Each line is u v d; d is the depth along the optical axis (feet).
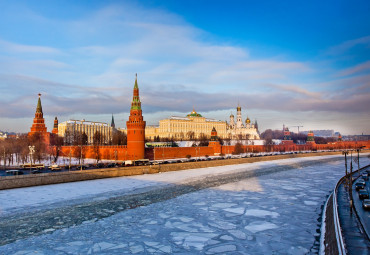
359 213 138.21
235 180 278.87
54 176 238.48
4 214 152.15
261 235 123.34
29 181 223.51
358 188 210.38
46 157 439.63
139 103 398.21
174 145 595.47
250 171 352.28
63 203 176.96
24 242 114.11
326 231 123.44
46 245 111.14
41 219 144.66
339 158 555.69
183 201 186.70
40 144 436.35
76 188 222.28
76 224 137.39
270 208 168.25
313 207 170.19
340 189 220.23
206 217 150.00
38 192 203.62
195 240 117.80
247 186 244.63
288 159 526.98
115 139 641.40
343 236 100.94
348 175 301.43
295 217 149.48
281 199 192.65
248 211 161.68
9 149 407.23
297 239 118.42
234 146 577.02
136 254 103.71
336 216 115.75
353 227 113.09
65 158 447.42
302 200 189.37
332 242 96.43
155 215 153.58
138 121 389.39
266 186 245.24
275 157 514.27
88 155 451.53
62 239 117.60
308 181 274.36
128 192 213.46
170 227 134.00
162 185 244.83
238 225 136.98
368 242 94.38
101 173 273.33
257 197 199.31
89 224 137.49
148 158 409.28
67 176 247.09
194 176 301.43
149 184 248.32
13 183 214.90
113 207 169.68
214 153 527.81
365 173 318.65
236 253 104.99
